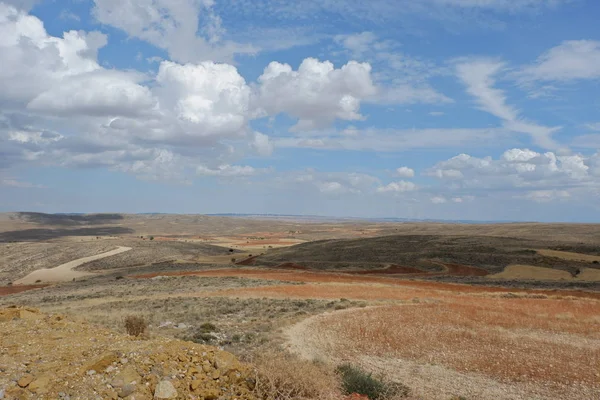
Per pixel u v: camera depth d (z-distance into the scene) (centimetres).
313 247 12731
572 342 1898
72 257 11619
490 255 9619
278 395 923
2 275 9569
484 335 1969
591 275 7631
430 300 3678
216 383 905
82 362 870
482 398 1140
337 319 2358
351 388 1070
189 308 2819
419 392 1165
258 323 2228
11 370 811
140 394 793
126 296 3966
